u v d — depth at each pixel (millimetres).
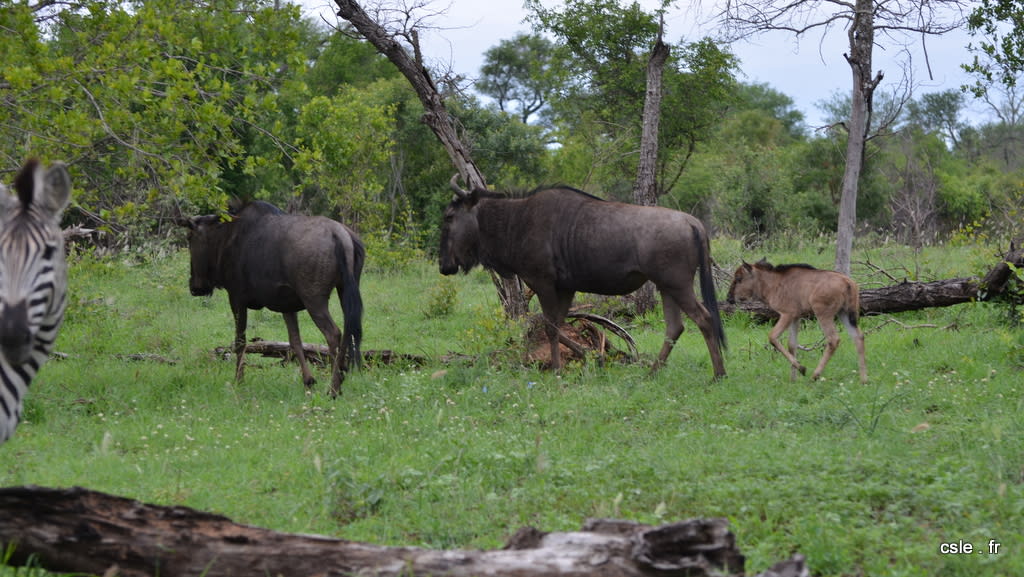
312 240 12711
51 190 5484
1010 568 6055
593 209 14070
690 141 31812
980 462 8211
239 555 5137
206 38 13531
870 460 8172
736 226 43156
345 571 5082
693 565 4930
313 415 11531
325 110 29812
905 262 27891
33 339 5203
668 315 14086
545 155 41656
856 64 19984
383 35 17297
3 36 12164
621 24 30375
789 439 9344
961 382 12359
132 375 13711
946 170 67625
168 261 27156
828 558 6164
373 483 7906
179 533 5148
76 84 12484
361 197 31172
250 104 13039
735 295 13953
